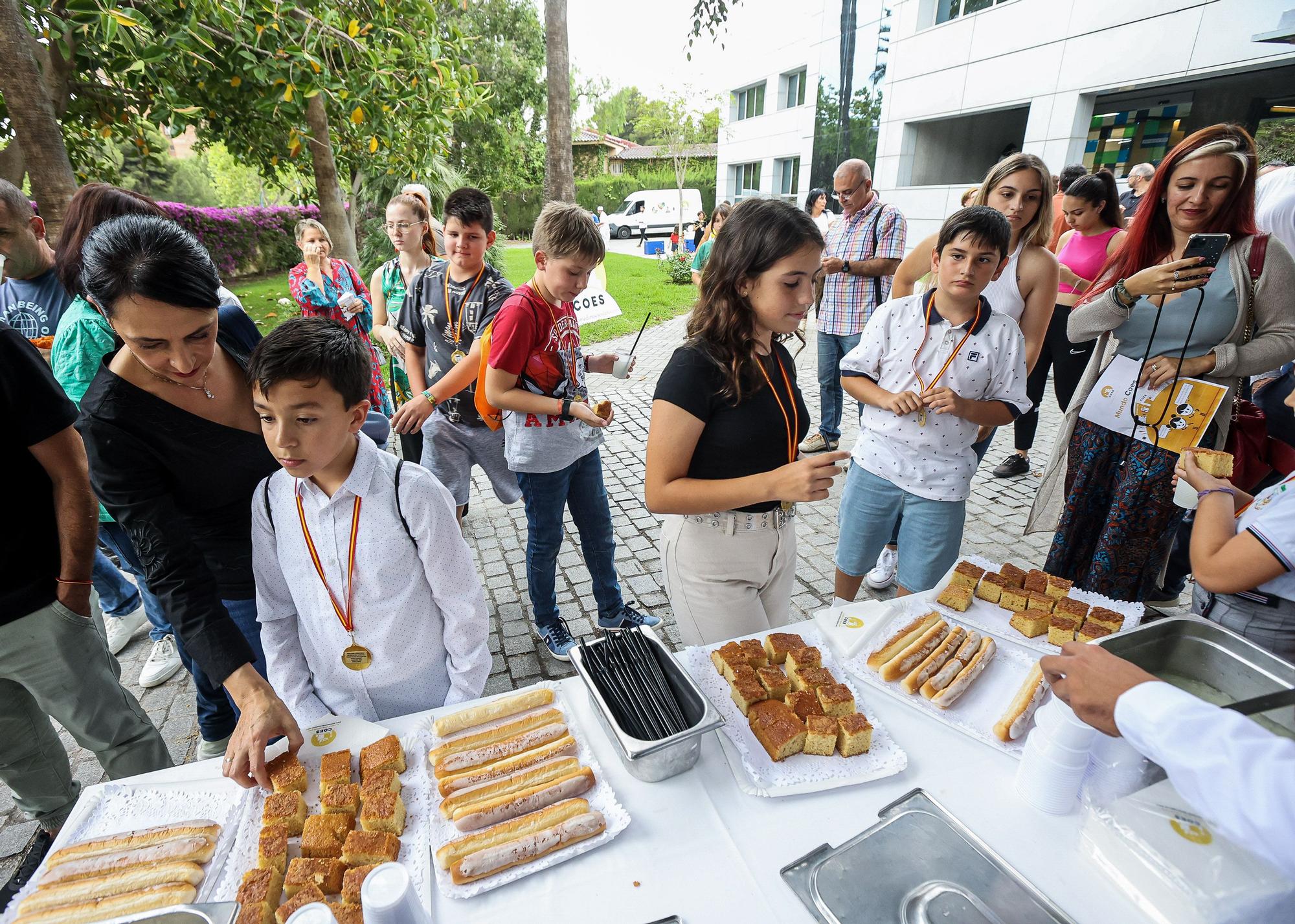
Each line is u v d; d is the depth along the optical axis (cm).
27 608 151
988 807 107
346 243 629
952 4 1115
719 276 143
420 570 140
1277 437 240
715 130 2158
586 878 97
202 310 118
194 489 152
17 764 166
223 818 109
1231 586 120
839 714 121
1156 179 210
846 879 95
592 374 748
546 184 941
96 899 93
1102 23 895
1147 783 101
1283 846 66
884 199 1303
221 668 126
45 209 353
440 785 111
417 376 326
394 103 512
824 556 351
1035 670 131
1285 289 194
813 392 654
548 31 855
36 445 147
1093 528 245
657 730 113
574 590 328
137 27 366
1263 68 767
